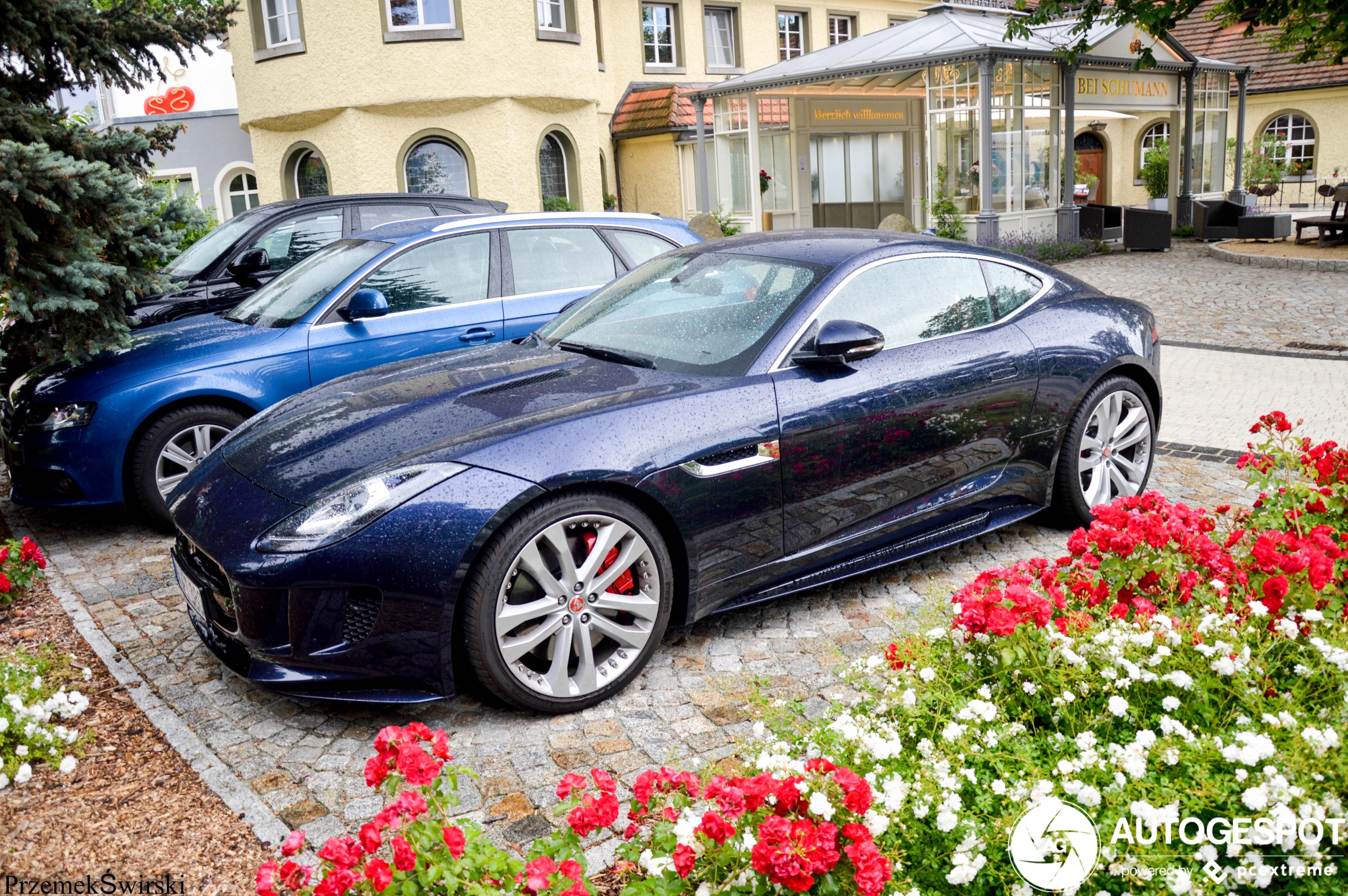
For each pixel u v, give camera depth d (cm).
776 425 367
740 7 2439
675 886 193
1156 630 254
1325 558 273
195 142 2114
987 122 1683
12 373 641
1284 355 886
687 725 322
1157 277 1471
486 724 327
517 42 1703
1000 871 201
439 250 586
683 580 357
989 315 453
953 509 431
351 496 316
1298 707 228
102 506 557
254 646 319
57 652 384
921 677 247
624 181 2298
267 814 276
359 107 1648
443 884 192
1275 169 2636
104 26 604
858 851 182
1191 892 190
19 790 286
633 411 347
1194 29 2892
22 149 504
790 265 421
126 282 551
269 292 600
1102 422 483
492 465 316
